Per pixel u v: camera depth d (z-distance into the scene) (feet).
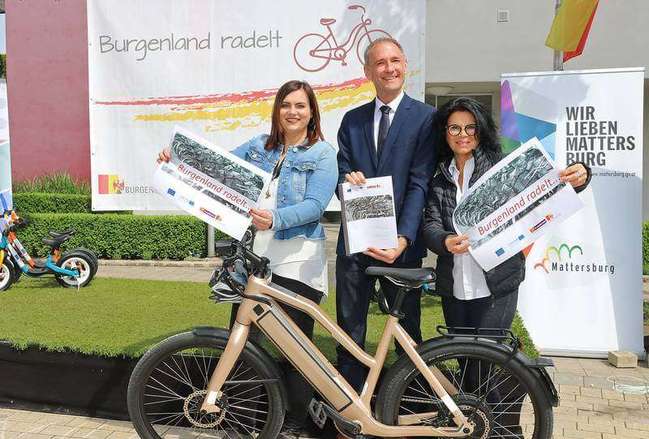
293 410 9.50
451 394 8.27
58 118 29.96
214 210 8.37
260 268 8.36
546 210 8.00
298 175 8.82
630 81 13.53
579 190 8.23
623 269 13.94
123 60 21.44
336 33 19.83
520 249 8.07
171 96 21.31
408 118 9.00
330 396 8.25
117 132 21.81
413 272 8.08
